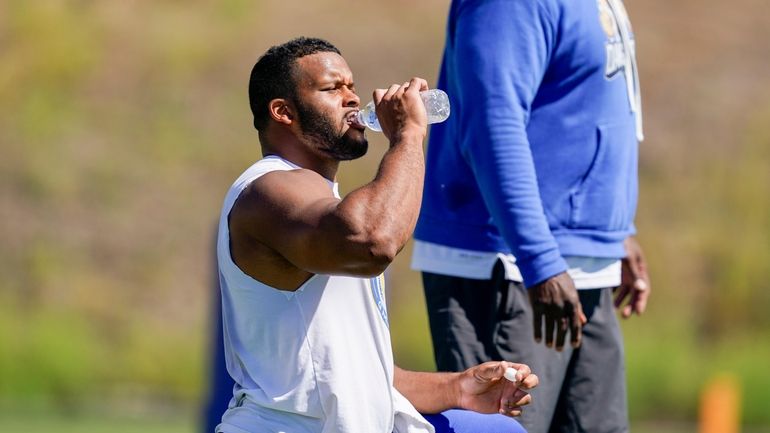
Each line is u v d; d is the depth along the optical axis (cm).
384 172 1216
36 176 5850
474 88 1523
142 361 5016
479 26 1537
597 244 1589
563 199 1574
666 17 6812
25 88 6197
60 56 6297
